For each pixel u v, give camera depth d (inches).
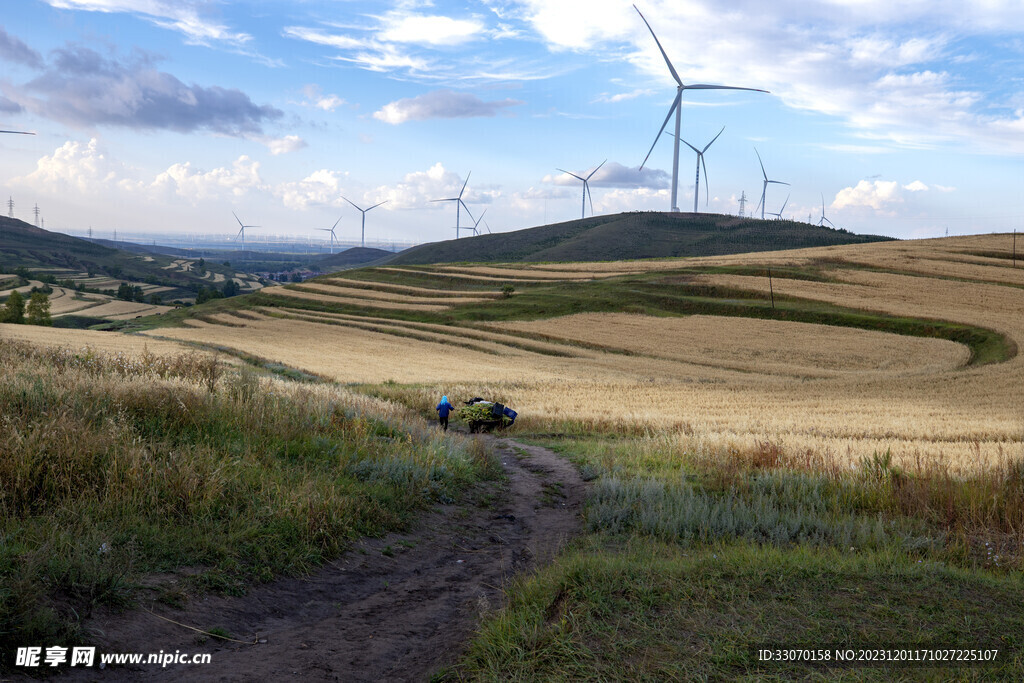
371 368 1825.8
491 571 287.1
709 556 247.0
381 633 211.8
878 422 1019.3
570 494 479.5
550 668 154.4
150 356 681.0
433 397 1175.0
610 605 188.2
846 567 227.0
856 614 181.0
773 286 3444.9
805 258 4210.1
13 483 248.1
